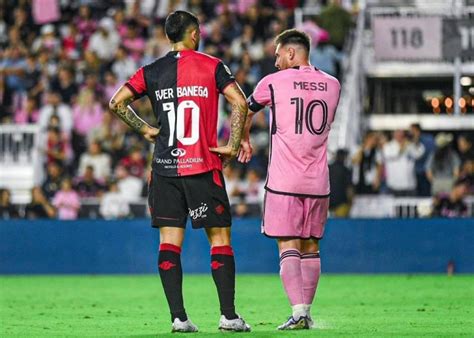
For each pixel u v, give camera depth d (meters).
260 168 69.06
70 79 77.19
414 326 29.83
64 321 32.69
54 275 58.53
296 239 28.58
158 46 78.94
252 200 64.19
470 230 56.00
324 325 30.03
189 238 57.81
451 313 34.47
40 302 40.81
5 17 85.44
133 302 40.72
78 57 81.50
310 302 29.34
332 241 56.81
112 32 81.12
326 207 28.88
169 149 27.08
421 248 56.34
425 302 39.09
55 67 79.88
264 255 57.41
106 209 65.06
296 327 28.20
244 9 80.62
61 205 65.06
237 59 76.38
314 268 29.27
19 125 76.50
